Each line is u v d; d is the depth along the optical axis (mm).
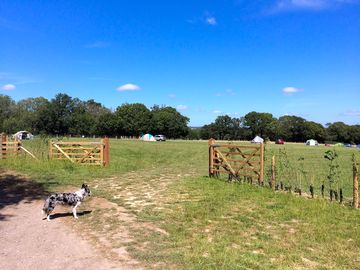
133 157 33062
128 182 16672
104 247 7691
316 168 23578
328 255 7414
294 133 145250
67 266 6680
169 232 8750
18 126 121500
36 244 7922
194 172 21281
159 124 130625
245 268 6602
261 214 10422
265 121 146625
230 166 16641
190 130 151750
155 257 7059
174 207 11273
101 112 145375
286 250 7590
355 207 11242
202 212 10547
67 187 15250
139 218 10016
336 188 15180
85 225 9422
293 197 12602
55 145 22906
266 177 17719
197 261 6844
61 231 8898
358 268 6812
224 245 7812
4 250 7535
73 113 133500
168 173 20625
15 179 16688
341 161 30312
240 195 12977
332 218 10047
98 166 22172
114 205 11695
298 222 9688
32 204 12008
